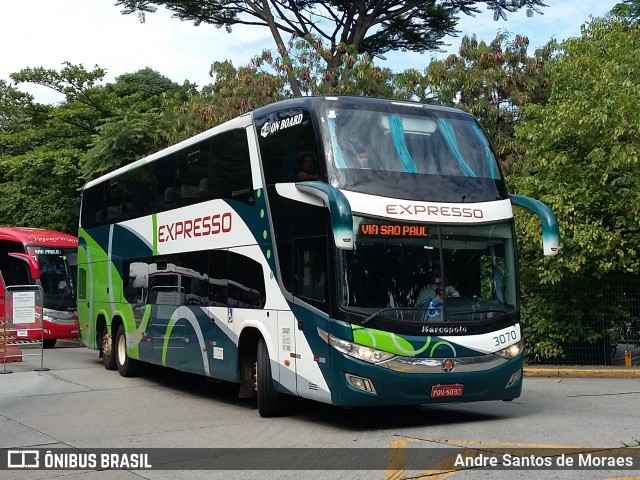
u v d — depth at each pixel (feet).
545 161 56.44
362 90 84.69
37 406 42.22
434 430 32.63
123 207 57.36
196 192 45.09
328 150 33.24
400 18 94.94
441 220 33.65
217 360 41.45
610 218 56.39
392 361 31.55
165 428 35.04
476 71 79.97
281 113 36.68
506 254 34.91
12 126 142.92
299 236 34.32
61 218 110.11
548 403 40.68
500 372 33.42
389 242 32.55
